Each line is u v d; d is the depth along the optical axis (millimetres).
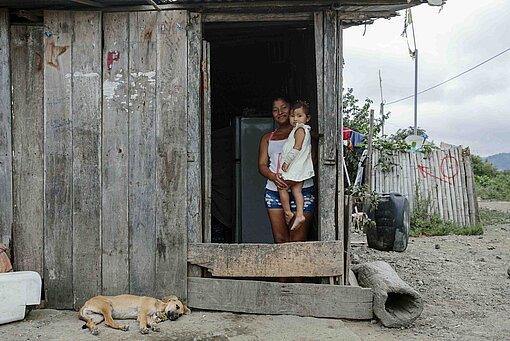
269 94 7543
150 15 4320
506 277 6039
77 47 4316
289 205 4691
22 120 4336
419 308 4172
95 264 4348
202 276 4430
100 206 4348
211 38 6613
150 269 4355
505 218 13734
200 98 4422
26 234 4348
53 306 4336
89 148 4336
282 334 3828
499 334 3994
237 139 5480
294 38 6465
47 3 4176
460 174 11148
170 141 4348
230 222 6023
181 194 4352
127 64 4336
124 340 3635
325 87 4367
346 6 4297
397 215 7812
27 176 4344
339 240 4406
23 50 4332
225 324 4023
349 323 4199
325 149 4383
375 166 10984
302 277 4477
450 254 7730
